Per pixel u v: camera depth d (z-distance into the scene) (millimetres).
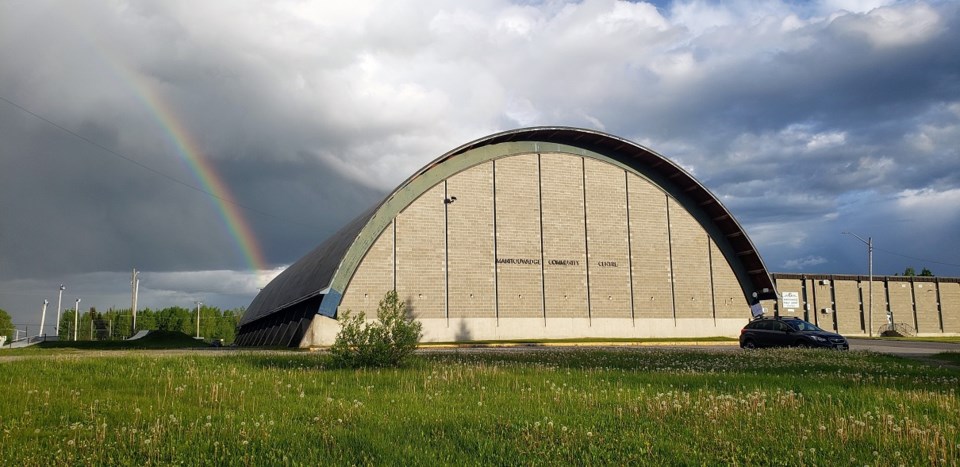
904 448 7988
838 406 11148
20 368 17578
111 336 143750
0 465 7160
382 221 45281
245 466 7102
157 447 7848
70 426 9008
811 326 34156
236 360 21531
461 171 48062
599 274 50531
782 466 7258
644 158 53312
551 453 7637
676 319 52250
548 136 50844
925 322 77125
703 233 54688
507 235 48438
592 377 15961
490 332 46594
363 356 18891
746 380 15211
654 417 9828
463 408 10852
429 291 45562
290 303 50906
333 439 8156
